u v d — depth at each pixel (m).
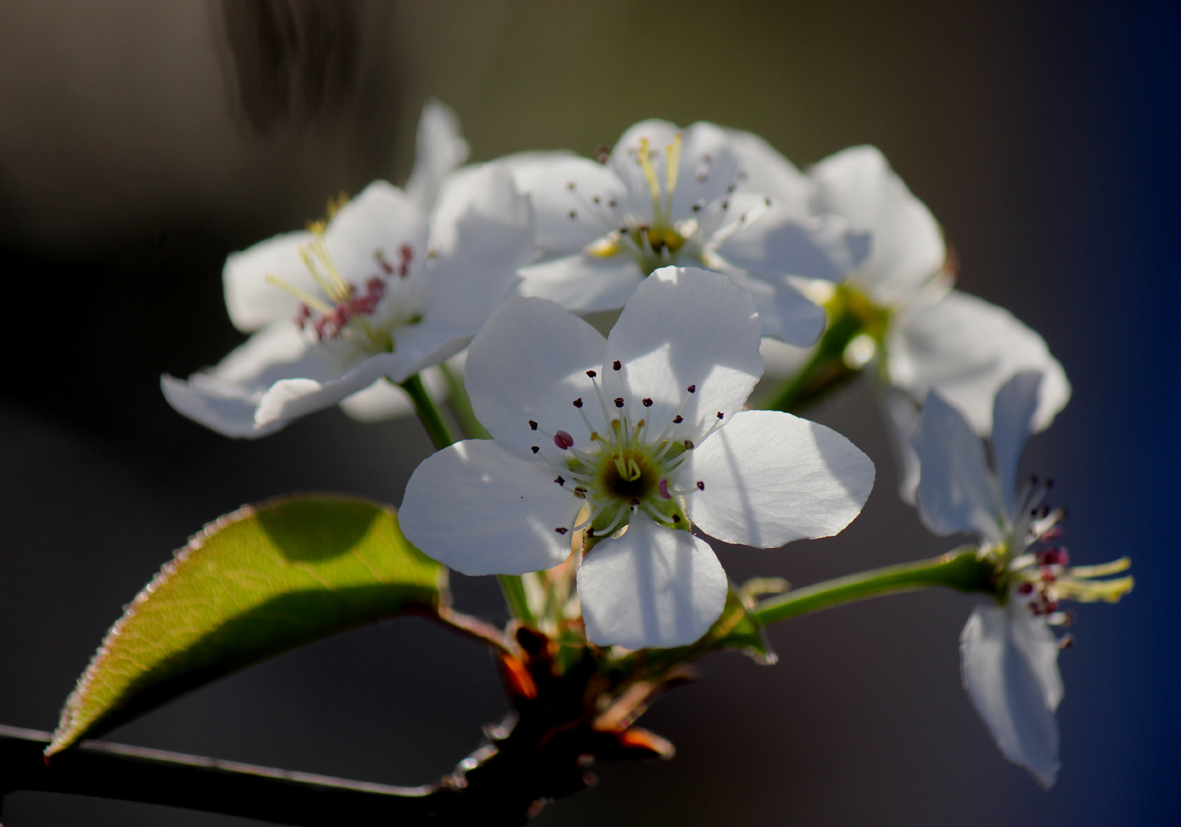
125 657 0.30
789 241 0.32
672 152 0.32
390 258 0.32
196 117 0.49
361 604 0.30
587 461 0.30
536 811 0.30
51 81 0.53
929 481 0.31
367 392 0.33
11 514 0.57
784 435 0.30
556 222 0.32
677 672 0.30
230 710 0.56
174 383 0.32
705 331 0.30
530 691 0.30
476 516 0.30
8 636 0.56
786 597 0.31
